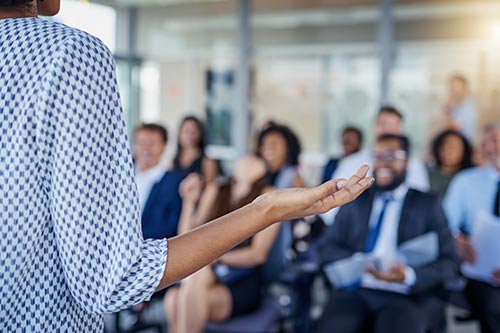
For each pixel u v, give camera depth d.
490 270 3.28
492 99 6.97
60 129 0.79
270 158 4.20
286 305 3.84
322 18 7.71
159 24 8.19
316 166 7.86
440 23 7.12
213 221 0.87
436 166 4.43
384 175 3.11
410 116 7.29
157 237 3.76
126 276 0.80
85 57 0.83
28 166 0.81
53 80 0.80
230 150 8.20
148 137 3.93
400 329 2.84
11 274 0.82
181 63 8.30
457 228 3.59
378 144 3.15
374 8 7.40
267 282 3.43
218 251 0.86
